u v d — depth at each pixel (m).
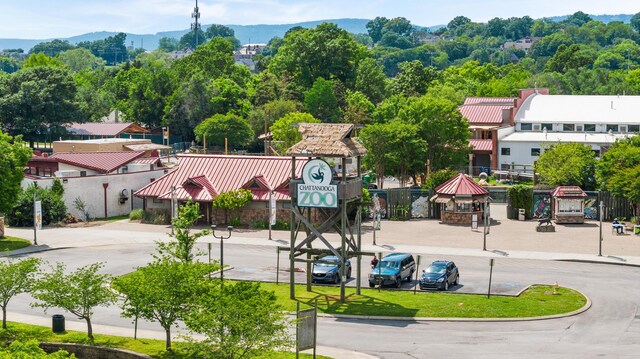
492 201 134.00
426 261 88.25
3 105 185.00
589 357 55.50
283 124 170.25
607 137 159.88
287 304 68.88
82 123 199.00
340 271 73.88
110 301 63.94
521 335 60.88
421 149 137.38
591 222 113.69
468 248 95.31
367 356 55.81
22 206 109.69
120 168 123.62
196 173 115.12
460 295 72.56
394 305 68.81
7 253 90.94
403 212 116.25
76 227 109.75
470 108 177.88
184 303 54.97
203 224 111.12
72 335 59.91
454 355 56.16
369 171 145.00
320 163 69.38
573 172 123.81
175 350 55.38
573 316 66.19
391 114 173.75
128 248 95.44
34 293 62.94
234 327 48.78
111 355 55.75
